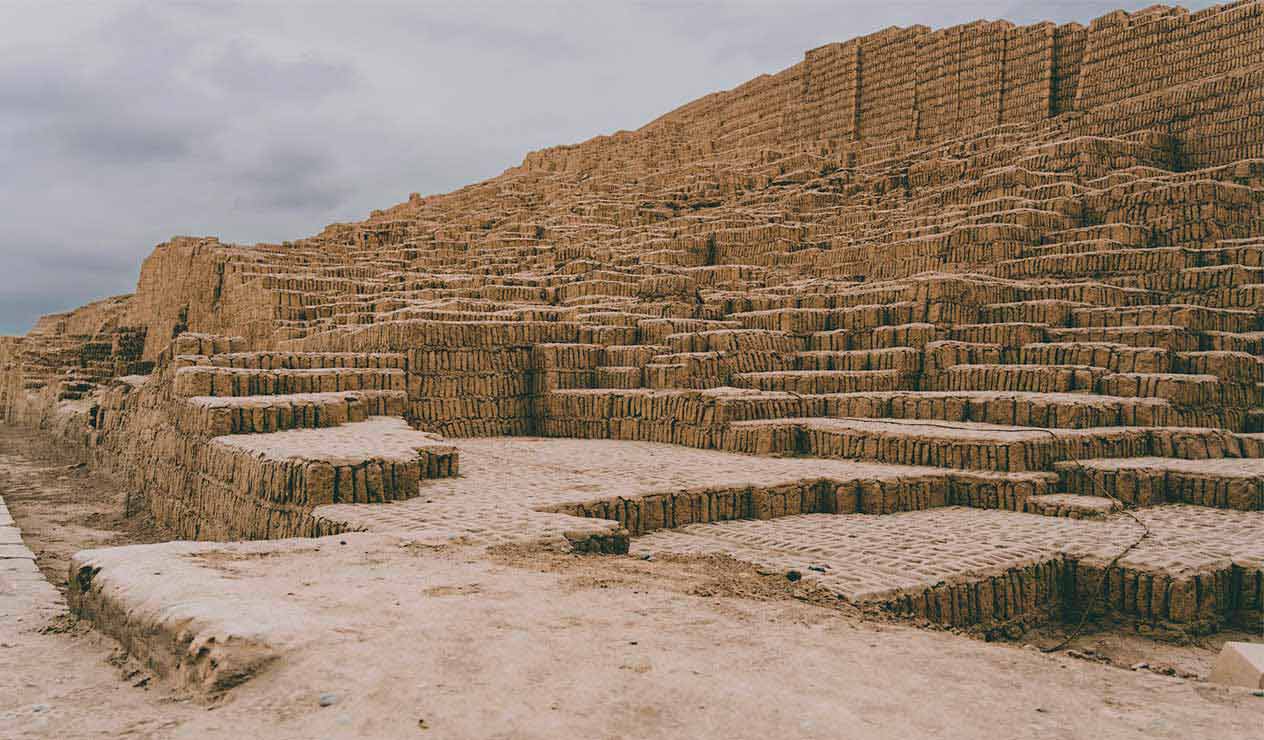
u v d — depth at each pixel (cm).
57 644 836
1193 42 4894
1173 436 1953
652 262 4447
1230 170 3653
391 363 2698
